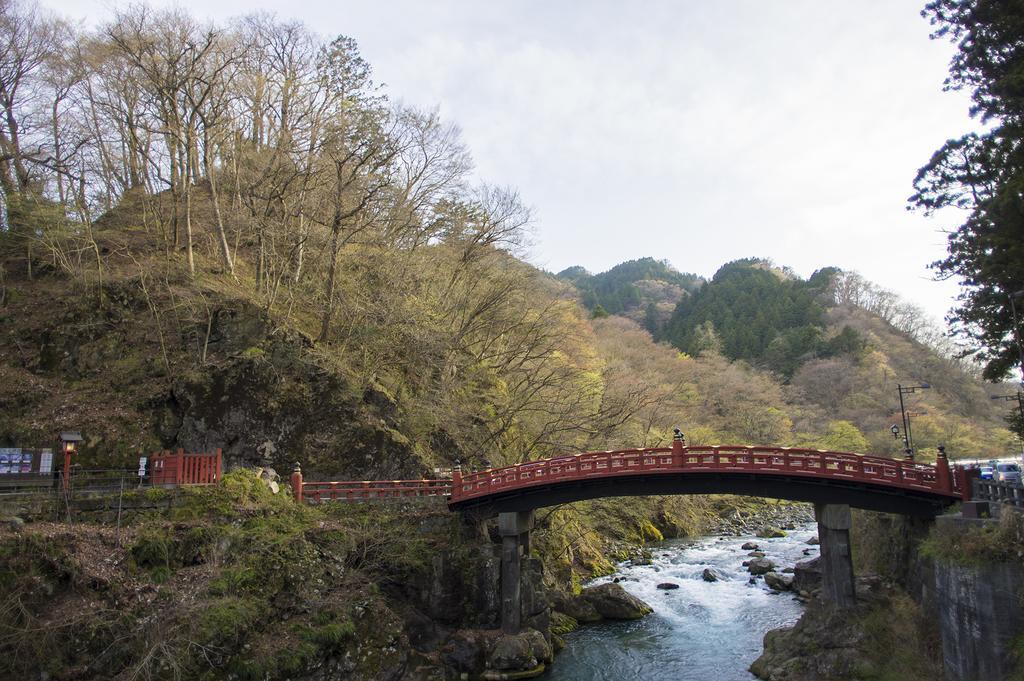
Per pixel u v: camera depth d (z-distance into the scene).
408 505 29.86
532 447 39.69
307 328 37.47
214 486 26.30
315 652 22.83
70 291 35.19
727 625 32.78
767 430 74.31
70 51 40.75
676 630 32.25
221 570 23.16
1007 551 19.58
